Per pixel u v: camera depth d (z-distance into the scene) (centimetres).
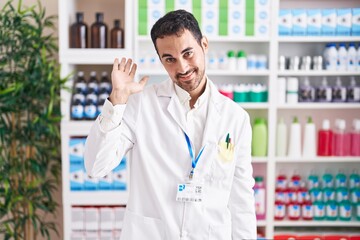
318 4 359
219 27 328
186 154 170
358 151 346
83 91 326
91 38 320
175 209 168
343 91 343
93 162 158
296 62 340
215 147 172
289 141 352
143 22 323
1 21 327
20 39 321
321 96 344
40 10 329
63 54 312
